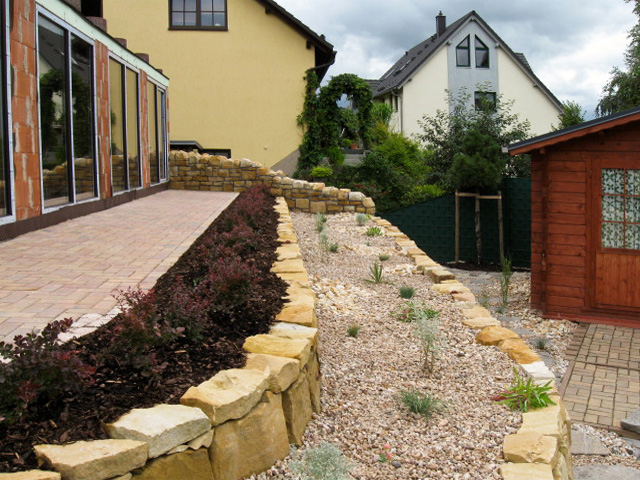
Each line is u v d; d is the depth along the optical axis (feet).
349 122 65.10
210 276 14.90
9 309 13.78
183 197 42.37
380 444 11.18
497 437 11.46
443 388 14.05
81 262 19.21
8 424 8.10
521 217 48.60
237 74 63.52
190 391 9.30
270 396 10.29
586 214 31.60
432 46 107.14
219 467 8.93
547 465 10.17
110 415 8.52
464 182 47.85
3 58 21.61
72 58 28.30
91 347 11.00
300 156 64.34
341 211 46.60
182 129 63.82
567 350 26.66
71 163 28.43
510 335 17.34
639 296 30.86
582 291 31.89
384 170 63.93
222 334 12.47
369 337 17.54
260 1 62.49
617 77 72.08
